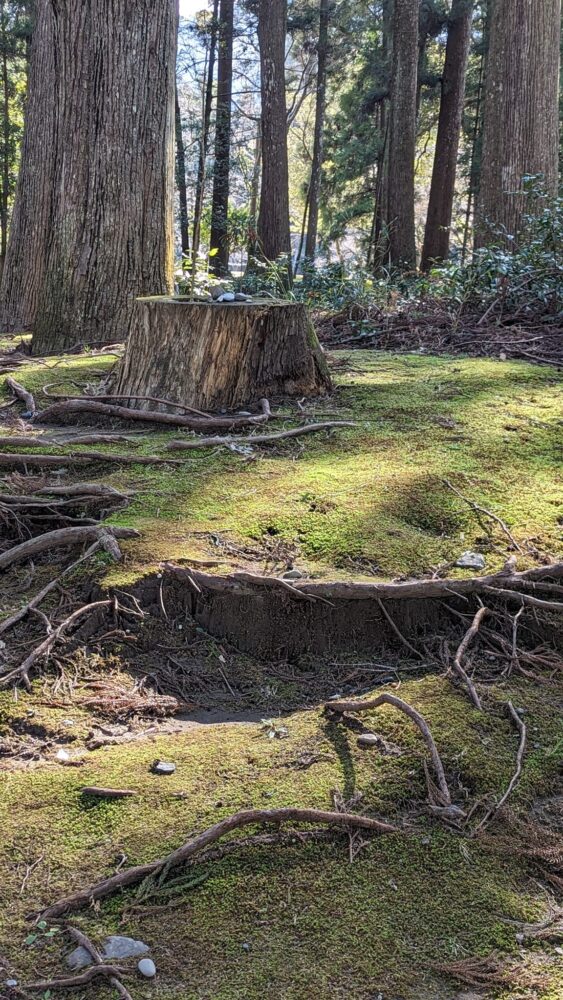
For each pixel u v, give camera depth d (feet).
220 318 14.38
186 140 74.95
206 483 11.53
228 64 69.67
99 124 21.18
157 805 6.25
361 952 5.13
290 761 6.83
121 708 7.59
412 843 6.04
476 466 12.17
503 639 8.68
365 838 6.05
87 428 14.23
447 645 8.64
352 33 83.51
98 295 21.68
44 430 13.97
